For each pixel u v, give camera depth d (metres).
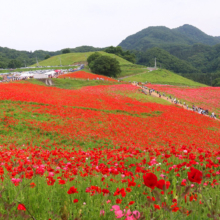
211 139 19.94
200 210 2.85
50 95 36.97
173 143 16.25
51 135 19.03
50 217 2.93
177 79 119.56
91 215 3.08
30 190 3.95
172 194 3.47
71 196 3.74
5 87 37.19
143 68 139.25
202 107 50.12
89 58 123.31
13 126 20.20
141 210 3.16
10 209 2.88
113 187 4.42
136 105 39.38
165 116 33.00
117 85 62.19
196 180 2.01
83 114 26.17
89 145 16.25
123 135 18.77
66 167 5.41
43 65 145.25
